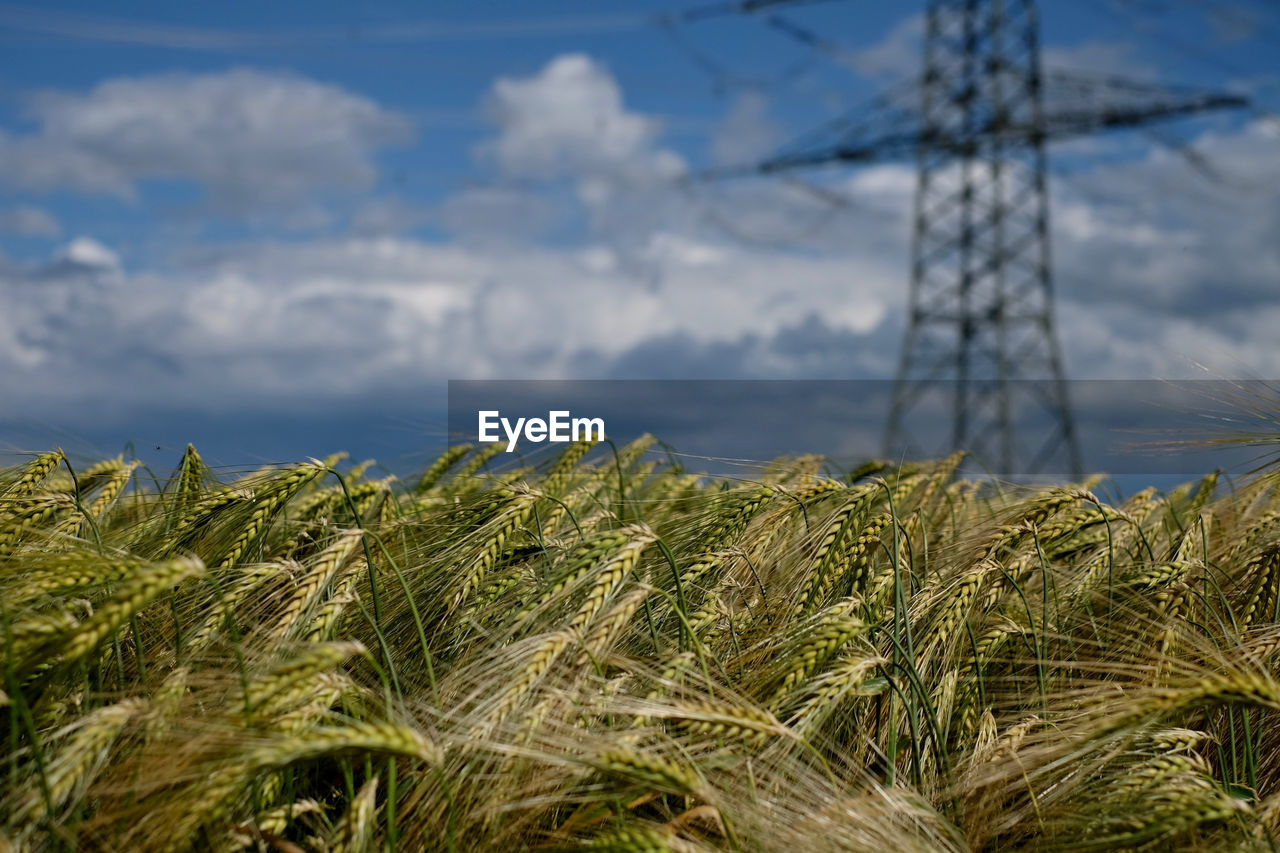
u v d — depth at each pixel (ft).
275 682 4.16
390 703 4.20
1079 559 5.30
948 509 5.74
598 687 4.42
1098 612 5.02
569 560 4.56
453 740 4.21
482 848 4.21
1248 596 4.88
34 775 4.10
